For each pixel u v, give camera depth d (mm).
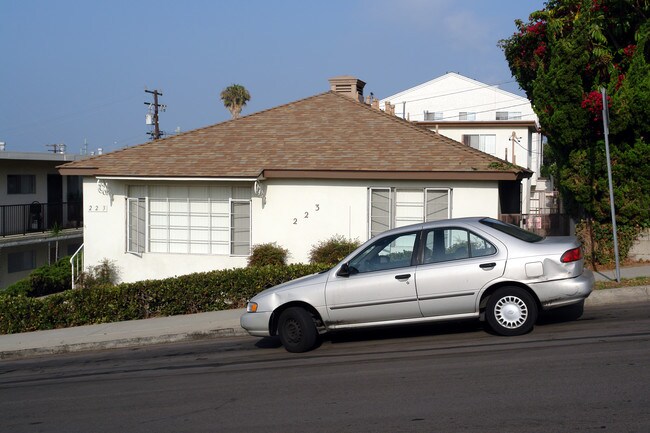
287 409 7137
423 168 15492
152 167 17250
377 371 8312
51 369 10617
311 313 9883
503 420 6215
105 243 17875
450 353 8820
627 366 7605
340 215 16297
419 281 9383
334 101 19422
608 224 15406
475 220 9727
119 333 12594
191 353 10734
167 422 7094
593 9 15375
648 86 14094
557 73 15008
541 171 40719
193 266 17266
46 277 21031
